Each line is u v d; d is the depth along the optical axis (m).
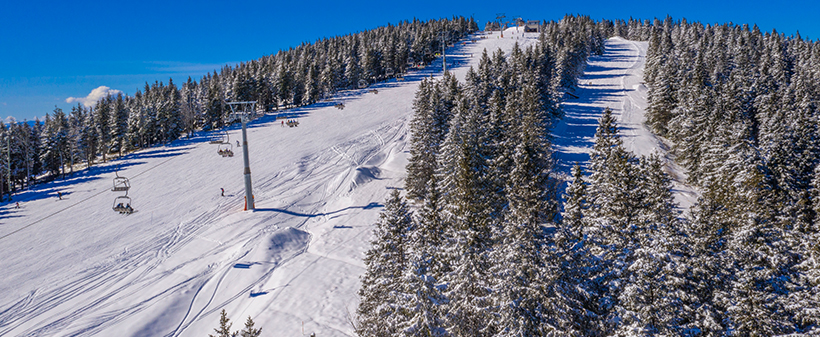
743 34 127.81
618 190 25.62
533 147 37.59
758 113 56.69
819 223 29.11
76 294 31.50
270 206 49.06
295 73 119.69
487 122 46.16
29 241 41.75
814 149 39.97
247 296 30.50
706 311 16.97
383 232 22.81
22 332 27.09
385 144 71.12
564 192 41.62
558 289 16.77
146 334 26.72
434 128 47.31
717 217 22.14
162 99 94.88
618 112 81.69
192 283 32.41
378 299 21.12
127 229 43.72
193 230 43.09
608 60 144.38
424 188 44.81
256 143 75.38
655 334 15.92
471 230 20.73
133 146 85.94
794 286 17.88
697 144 48.12
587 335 18.05
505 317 16.77
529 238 17.09
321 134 78.19
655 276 16.33
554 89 78.06
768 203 31.05
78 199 54.44
